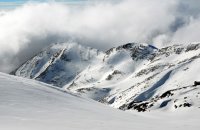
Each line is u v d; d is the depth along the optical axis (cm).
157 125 4803
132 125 4338
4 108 4294
